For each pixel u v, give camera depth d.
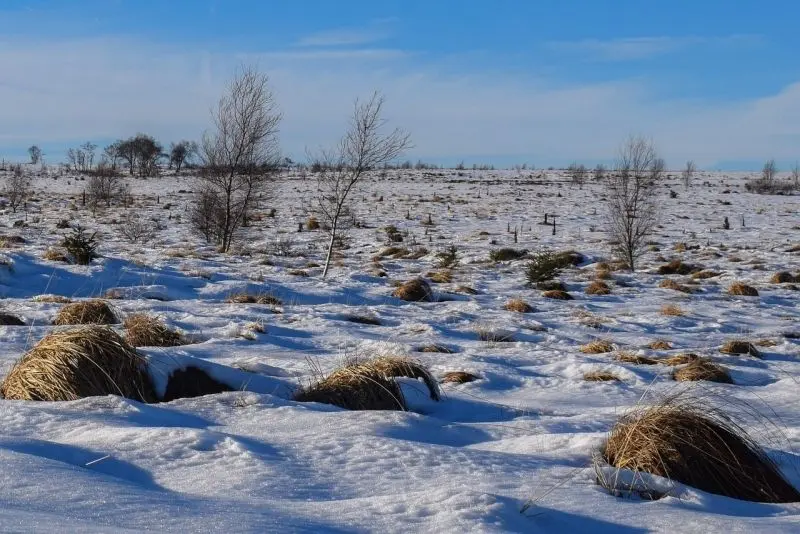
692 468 4.57
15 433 4.57
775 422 6.66
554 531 3.34
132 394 6.07
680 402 5.23
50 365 5.93
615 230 29.34
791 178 112.00
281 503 3.43
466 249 32.84
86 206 50.78
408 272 23.48
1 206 48.00
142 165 101.88
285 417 5.38
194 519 3.04
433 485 3.87
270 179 29.38
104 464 3.95
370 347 9.84
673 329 14.41
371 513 3.31
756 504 4.22
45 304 11.77
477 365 9.04
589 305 17.45
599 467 4.39
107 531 2.66
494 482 3.98
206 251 27.34
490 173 116.81
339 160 20.69
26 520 2.73
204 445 4.34
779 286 22.33
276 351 9.04
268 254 28.14
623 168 28.69
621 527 3.48
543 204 60.19
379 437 4.77
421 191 74.00
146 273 17.03
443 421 5.68
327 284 17.92
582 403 7.56
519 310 15.79
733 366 10.27
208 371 6.72
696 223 47.94
